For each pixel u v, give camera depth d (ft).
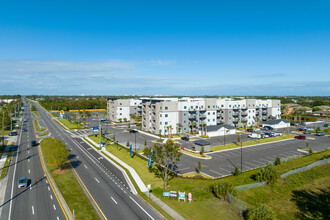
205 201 116.78
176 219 98.94
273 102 435.12
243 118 384.88
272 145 249.34
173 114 320.91
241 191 126.21
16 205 110.22
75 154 211.41
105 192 126.72
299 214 110.73
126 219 98.17
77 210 105.09
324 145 249.55
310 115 521.24
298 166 171.22
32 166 172.24
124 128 375.86
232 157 201.36
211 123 346.74
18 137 293.02
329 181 150.92
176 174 157.69
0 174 154.40
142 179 148.46
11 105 624.18
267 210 95.45
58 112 640.58
